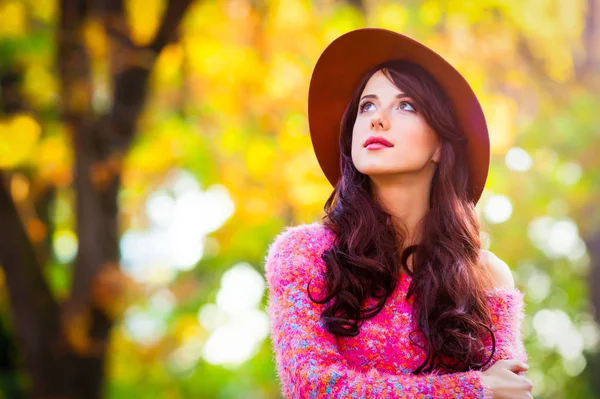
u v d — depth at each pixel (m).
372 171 2.31
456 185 2.42
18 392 12.15
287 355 2.14
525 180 9.97
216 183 9.96
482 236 2.58
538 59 9.08
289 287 2.23
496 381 2.06
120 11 7.98
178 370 16.19
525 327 17.66
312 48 8.71
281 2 8.78
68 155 8.66
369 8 8.74
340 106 2.59
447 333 2.17
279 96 8.80
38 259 8.65
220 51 8.70
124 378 13.99
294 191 8.83
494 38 8.80
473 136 2.42
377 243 2.28
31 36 8.32
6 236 8.52
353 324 2.19
